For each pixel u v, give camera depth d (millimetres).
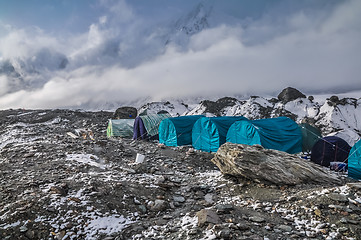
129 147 18828
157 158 16016
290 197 8344
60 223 6766
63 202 7668
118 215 7605
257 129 15977
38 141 17453
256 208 7988
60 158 13078
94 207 7703
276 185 10117
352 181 11258
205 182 11500
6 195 7941
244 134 16734
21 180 9312
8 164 11656
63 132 23344
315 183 10211
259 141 15719
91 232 6652
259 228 6430
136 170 12336
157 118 25062
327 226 6305
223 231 5992
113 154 15781
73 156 13734
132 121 27516
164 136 21828
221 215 7227
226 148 12797
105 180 9953
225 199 9305
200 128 19500
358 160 11961
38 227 6449
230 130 17656
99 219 7223
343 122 35406
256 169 10609
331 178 10578
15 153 13672
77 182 9406
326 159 15500
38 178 9648
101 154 15305
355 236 5766
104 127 30703
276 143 16328
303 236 5984
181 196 9719
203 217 6879
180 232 6465
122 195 8836
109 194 8711
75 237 6371
